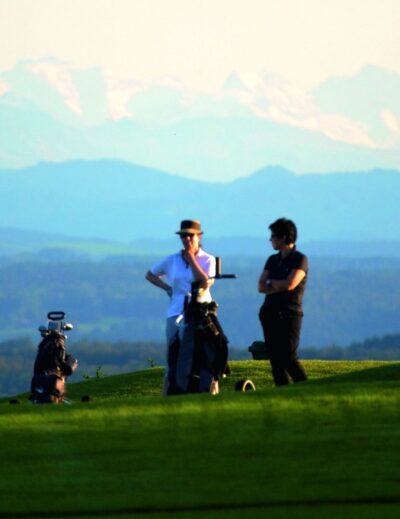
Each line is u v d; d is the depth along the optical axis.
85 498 26.64
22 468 28.86
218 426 32.47
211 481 27.66
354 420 32.78
